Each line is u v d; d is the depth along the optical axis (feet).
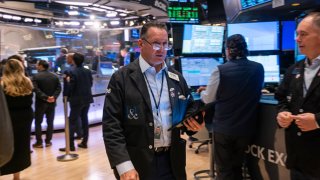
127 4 20.15
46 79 17.76
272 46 12.10
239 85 8.59
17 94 11.51
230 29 12.40
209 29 13.23
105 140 5.22
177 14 21.27
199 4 23.41
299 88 6.09
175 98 5.55
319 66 5.88
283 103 6.57
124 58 29.14
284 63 12.32
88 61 27.32
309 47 5.96
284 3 9.53
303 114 5.70
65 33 31.07
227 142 9.02
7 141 4.69
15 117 11.63
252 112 8.80
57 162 15.16
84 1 19.54
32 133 20.93
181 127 5.48
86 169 14.11
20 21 27.81
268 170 8.87
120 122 5.34
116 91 5.37
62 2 20.75
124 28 28.84
